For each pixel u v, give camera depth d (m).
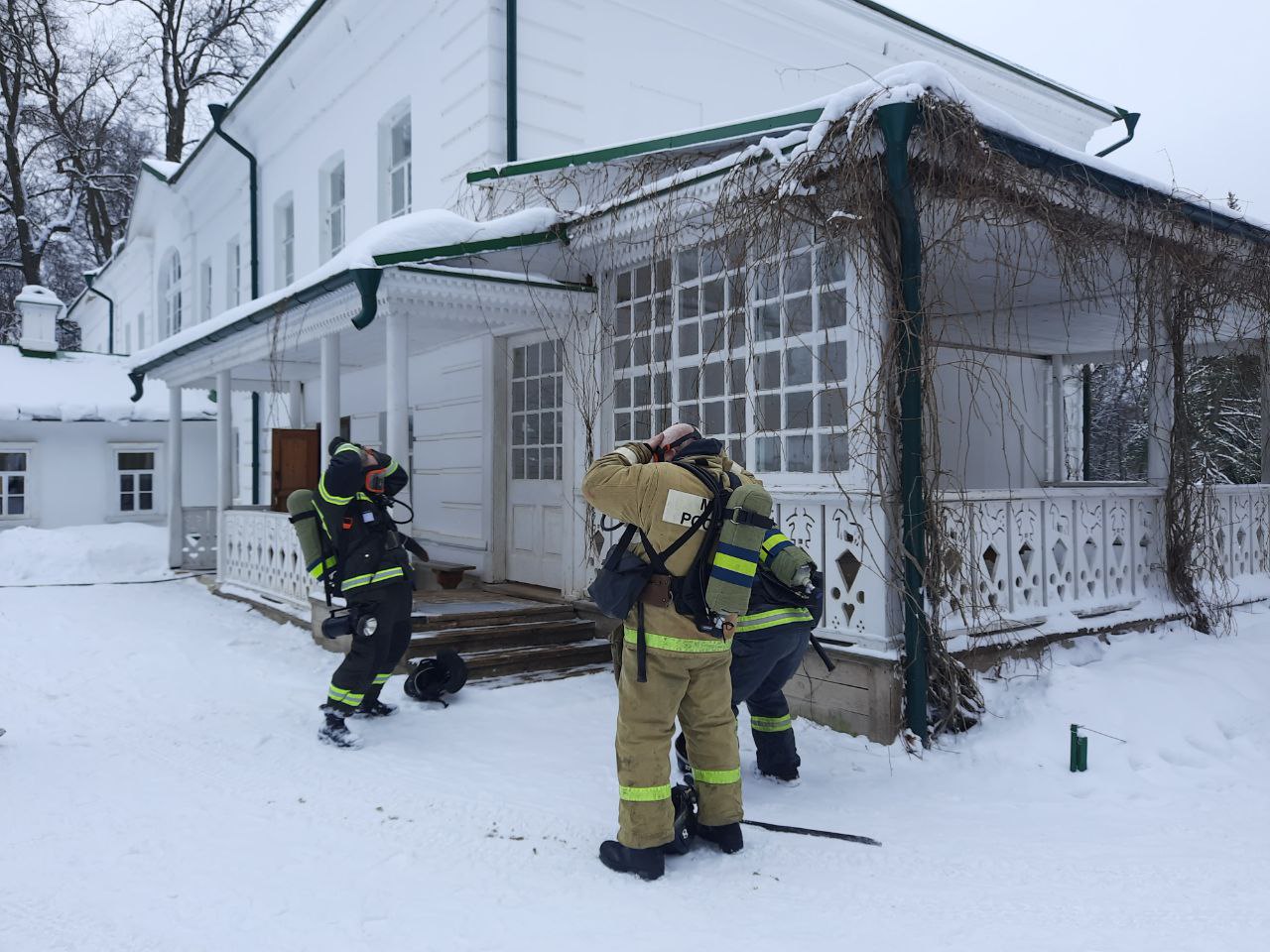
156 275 19.80
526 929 2.79
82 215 30.56
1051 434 10.79
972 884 3.12
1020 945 2.65
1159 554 6.66
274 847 3.45
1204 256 6.20
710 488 3.29
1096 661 5.71
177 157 24.50
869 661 4.76
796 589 3.74
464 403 8.83
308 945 2.70
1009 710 4.89
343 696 4.80
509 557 8.25
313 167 11.80
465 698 5.67
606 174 6.73
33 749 4.77
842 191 4.54
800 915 2.88
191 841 3.51
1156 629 6.37
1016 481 9.88
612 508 3.31
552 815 3.76
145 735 5.01
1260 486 7.97
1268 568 8.11
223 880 3.16
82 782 4.22
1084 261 5.67
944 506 4.79
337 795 4.02
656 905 2.96
